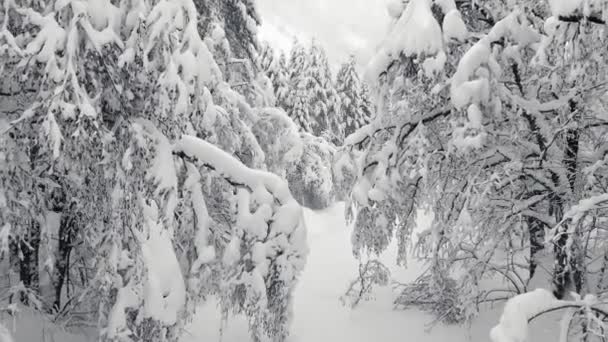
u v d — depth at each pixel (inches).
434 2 263.1
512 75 293.9
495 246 304.5
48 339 233.1
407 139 323.3
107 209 221.1
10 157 200.5
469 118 235.6
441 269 331.0
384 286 465.4
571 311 189.3
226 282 261.3
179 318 230.5
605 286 278.8
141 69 222.1
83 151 205.0
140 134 216.1
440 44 244.4
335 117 1384.1
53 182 227.0
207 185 266.2
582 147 317.1
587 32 206.5
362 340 346.0
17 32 209.2
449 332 341.7
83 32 196.5
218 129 341.1
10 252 245.8
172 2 208.8
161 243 225.6
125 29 216.2
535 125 284.7
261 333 265.9
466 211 267.6
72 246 271.4
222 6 541.3
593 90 261.1
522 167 280.8
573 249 241.1
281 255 260.1
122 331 205.6
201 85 215.0
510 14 246.4
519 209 288.7
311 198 951.0
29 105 224.4
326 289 475.2
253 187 258.4
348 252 653.3
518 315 166.1
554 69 230.1
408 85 291.7
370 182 336.2
